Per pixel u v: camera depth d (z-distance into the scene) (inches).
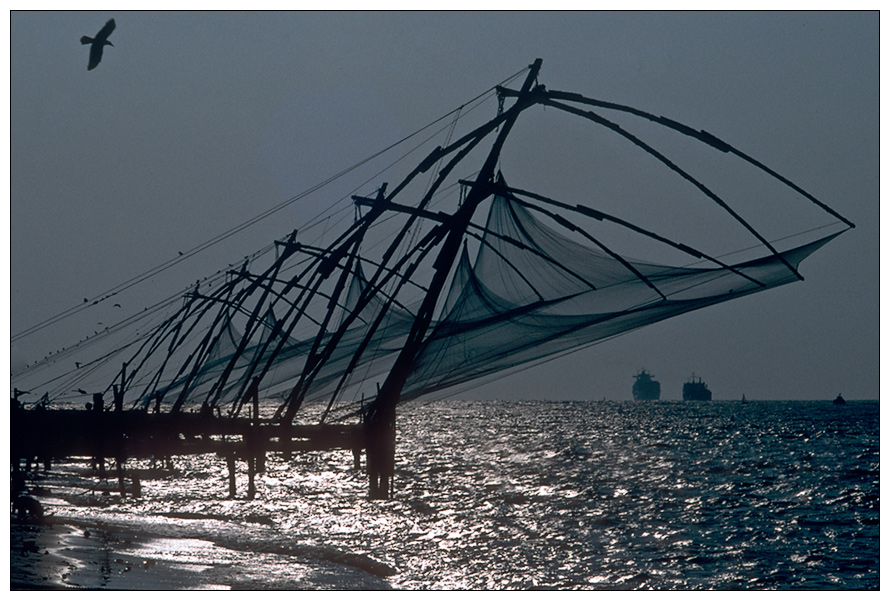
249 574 1569.9
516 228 1539.1
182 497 2743.6
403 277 1517.0
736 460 4168.3
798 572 1727.4
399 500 2765.7
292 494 2898.6
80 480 3142.2
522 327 1492.4
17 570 1427.2
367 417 1606.8
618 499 2773.1
